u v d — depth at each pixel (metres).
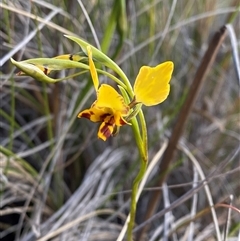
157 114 0.37
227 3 0.43
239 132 0.41
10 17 0.31
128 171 0.34
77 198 0.31
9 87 0.35
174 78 0.38
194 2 0.40
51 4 0.31
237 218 0.35
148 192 0.36
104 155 0.35
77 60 0.17
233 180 0.39
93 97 0.34
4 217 0.35
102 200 0.32
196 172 0.29
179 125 0.28
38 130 0.35
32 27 0.32
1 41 0.31
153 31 0.36
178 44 0.40
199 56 0.39
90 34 0.33
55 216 0.30
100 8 0.34
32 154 0.36
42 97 0.34
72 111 0.31
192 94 0.27
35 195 0.32
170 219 0.29
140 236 0.30
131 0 0.34
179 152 0.37
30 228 0.33
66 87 0.33
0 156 0.30
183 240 0.28
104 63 0.16
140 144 0.18
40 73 0.16
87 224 0.30
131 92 0.16
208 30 0.40
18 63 0.16
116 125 0.16
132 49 0.33
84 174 0.37
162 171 0.29
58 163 0.33
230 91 0.42
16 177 0.31
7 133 0.37
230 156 0.24
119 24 0.27
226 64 0.40
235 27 0.41
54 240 0.28
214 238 0.32
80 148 0.35
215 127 0.40
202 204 0.37
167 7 0.37
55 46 0.31
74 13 0.31
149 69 0.16
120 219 0.35
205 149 0.40
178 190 0.37
